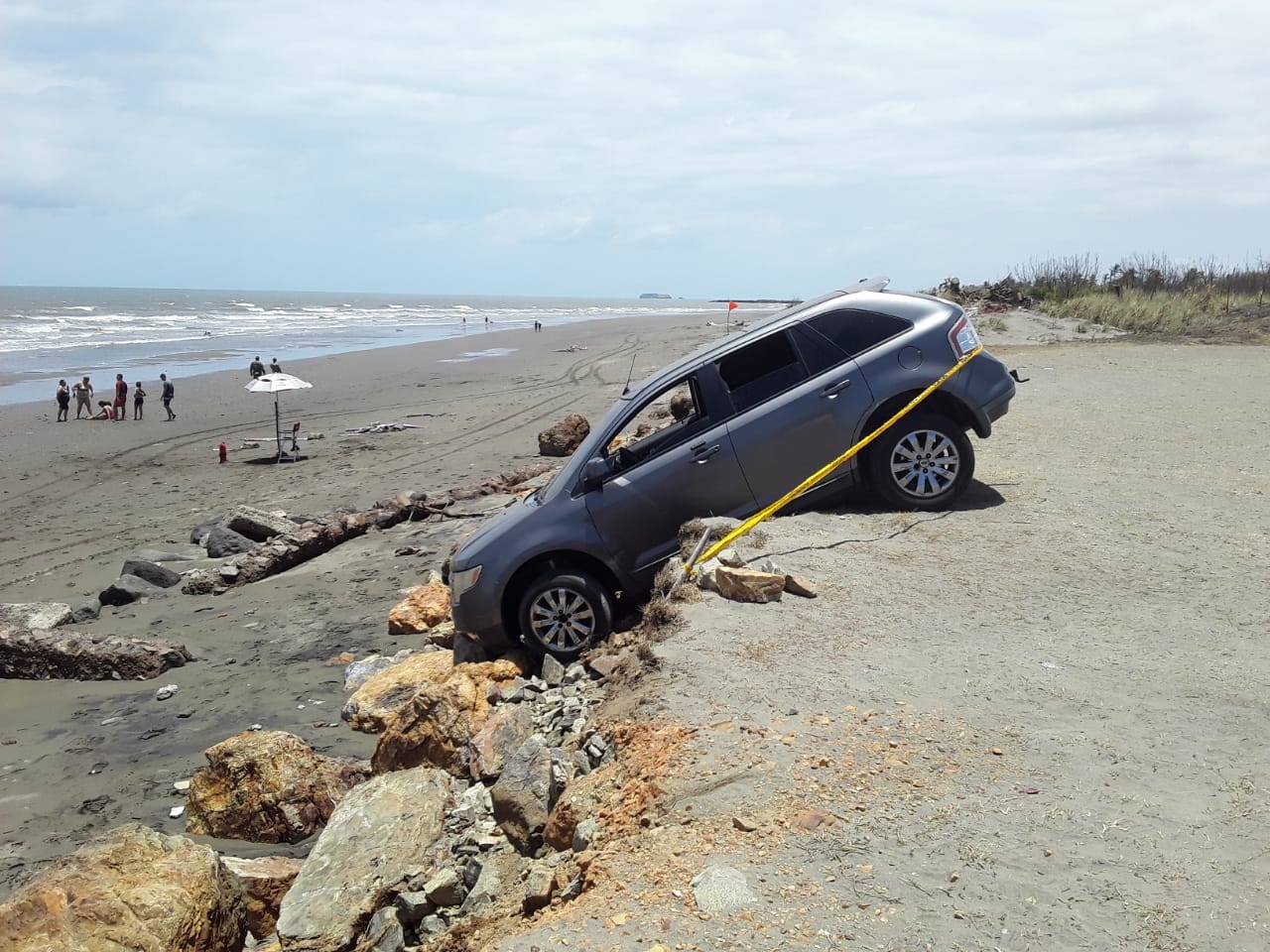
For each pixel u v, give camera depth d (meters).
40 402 37.28
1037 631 6.29
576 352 55.16
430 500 16.31
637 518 8.23
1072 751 4.74
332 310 149.12
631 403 8.52
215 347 63.69
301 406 34.81
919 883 3.77
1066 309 34.38
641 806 4.60
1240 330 29.73
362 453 24.20
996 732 4.96
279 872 5.52
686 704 5.45
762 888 3.78
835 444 8.59
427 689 6.86
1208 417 14.86
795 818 4.23
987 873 3.81
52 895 4.21
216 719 8.73
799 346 8.77
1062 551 7.75
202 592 13.00
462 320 109.25
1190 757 4.64
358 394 37.75
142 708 9.14
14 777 7.81
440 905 5.07
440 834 5.57
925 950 3.39
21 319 94.19
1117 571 7.27
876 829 4.14
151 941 4.15
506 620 8.16
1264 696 5.21
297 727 8.33
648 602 8.11
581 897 4.04
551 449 21.73
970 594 6.95
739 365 8.73
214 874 4.64
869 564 7.55
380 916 5.02
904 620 6.53
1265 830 4.01
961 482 8.88
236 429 29.84
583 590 7.88
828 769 4.64
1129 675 5.57
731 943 3.48
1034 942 3.42
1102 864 3.84
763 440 8.48
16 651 10.12
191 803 6.80
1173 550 7.69
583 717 6.23
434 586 11.04
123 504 19.89
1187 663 5.68
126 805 7.23
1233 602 6.58
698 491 8.39
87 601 12.79
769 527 8.35
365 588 12.48
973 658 5.91
